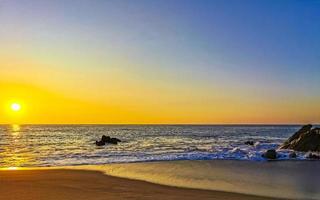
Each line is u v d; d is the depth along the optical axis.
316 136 35.41
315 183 18.48
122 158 30.84
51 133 105.00
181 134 96.88
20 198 14.46
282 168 23.83
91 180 18.81
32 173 21.03
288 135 91.12
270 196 15.41
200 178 19.77
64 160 30.02
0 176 19.84
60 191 15.86
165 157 30.55
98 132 115.38
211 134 97.44
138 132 115.44
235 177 20.14
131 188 16.73
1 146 49.56
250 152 32.47
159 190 16.33
